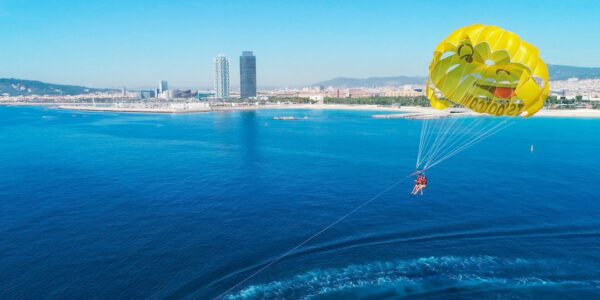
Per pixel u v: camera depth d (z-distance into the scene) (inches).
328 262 1240.2
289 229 1534.2
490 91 933.8
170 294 1074.1
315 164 2913.4
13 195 2060.8
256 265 1232.2
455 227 1521.9
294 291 1074.7
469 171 2605.8
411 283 1106.1
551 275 1141.1
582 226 1521.9
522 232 1466.5
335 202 1908.2
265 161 3043.8
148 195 2049.7
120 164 2933.1
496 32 812.0
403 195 2021.4
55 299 1053.8
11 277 1168.8
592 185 2197.3
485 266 1198.3
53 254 1323.8
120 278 1160.2
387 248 1334.9
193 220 1654.8
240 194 2068.2
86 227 1577.3
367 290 1071.6
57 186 2252.7
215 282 1131.3
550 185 2203.5
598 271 1163.9
